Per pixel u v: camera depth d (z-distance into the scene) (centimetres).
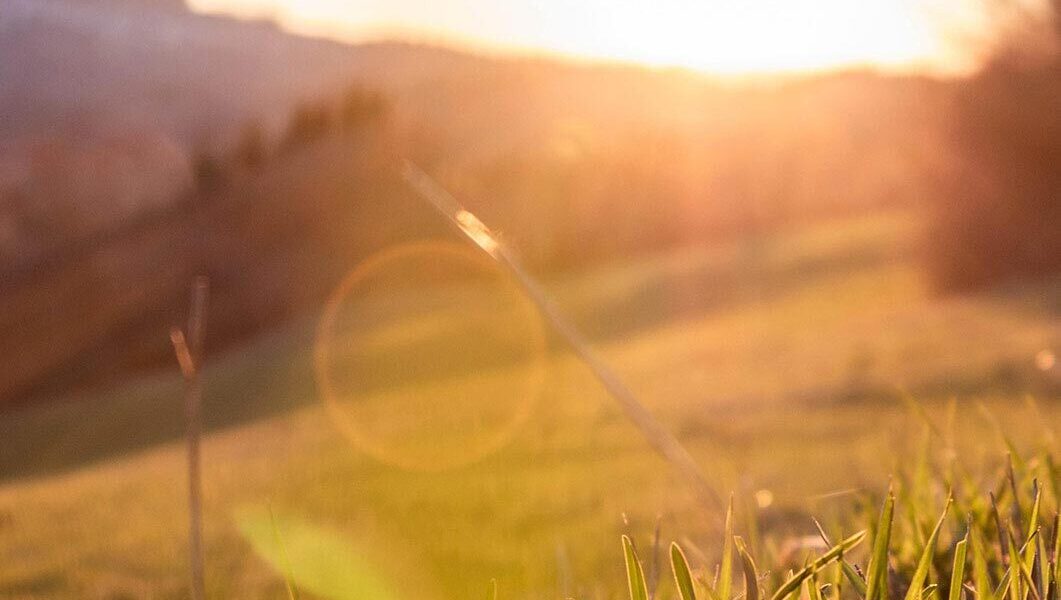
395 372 2455
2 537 442
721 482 405
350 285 5922
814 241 3606
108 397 2719
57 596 302
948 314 1377
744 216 5316
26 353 5772
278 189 8275
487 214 5619
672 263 3828
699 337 2103
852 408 677
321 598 296
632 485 453
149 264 7069
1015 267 1823
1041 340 912
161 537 404
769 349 1396
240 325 5809
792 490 342
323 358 2753
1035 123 1747
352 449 892
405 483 566
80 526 460
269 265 6738
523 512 411
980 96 1805
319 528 419
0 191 9119
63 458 2181
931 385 717
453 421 1066
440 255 5775
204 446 1207
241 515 485
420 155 8625
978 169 1862
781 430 605
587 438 699
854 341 1260
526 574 286
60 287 6850
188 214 8331
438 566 322
